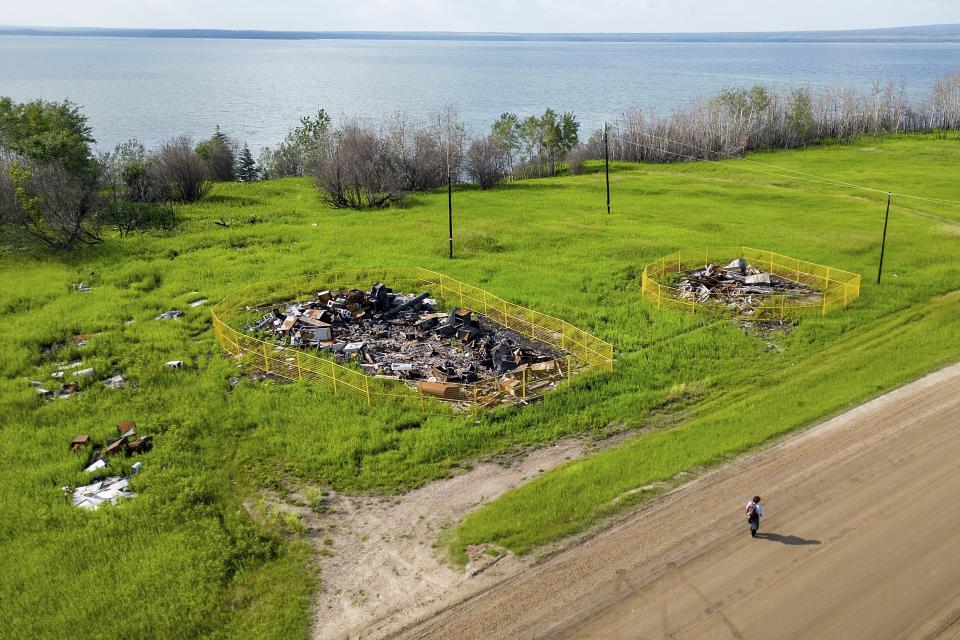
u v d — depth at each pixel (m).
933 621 16.91
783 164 92.00
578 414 27.05
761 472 22.83
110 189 63.62
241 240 53.50
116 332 35.06
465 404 27.64
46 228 52.25
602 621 17.06
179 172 67.19
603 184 80.06
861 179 78.56
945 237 51.84
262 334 34.25
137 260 48.38
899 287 40.59
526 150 108.56
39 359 32.38
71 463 23.77
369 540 20.28
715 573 18.47
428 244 51.75
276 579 18.64
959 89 125.38
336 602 17.95
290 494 22.42
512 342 33.53
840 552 19.14
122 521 20.75
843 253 47.94
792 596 17.70
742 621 17.00
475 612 17.47
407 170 77.31
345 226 57.97
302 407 27.44
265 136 169.38
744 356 32.03
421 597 18.03
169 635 16.75
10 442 25.23
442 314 36.22
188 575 18.50
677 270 44.69
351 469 23.55
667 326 35.56
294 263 47.12
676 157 104.06
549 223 58.81
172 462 23.86
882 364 30.56
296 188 77.62
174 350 33.03
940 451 23.66
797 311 36.94
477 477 23.28
